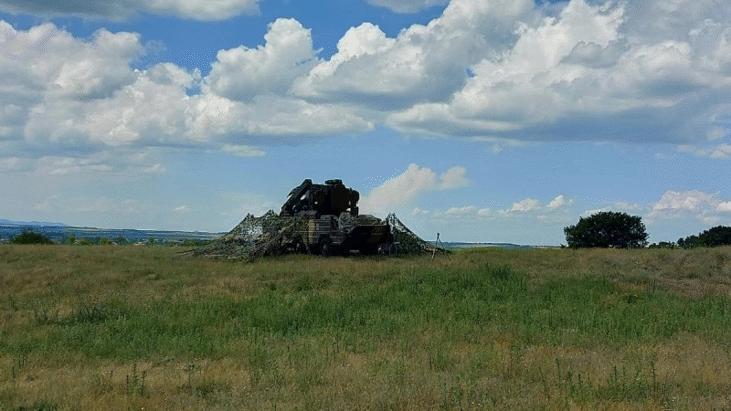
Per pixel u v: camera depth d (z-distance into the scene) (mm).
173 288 19594
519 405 7723
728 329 13328
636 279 20656
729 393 8367
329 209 31016
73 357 11094
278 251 28578
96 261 25422
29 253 27094
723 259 23797
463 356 10523
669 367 9531
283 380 9055
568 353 11031
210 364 10297
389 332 12914
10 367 10320
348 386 8562
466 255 28047
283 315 14555
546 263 24375
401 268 22203
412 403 7820
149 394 8539
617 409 7570
